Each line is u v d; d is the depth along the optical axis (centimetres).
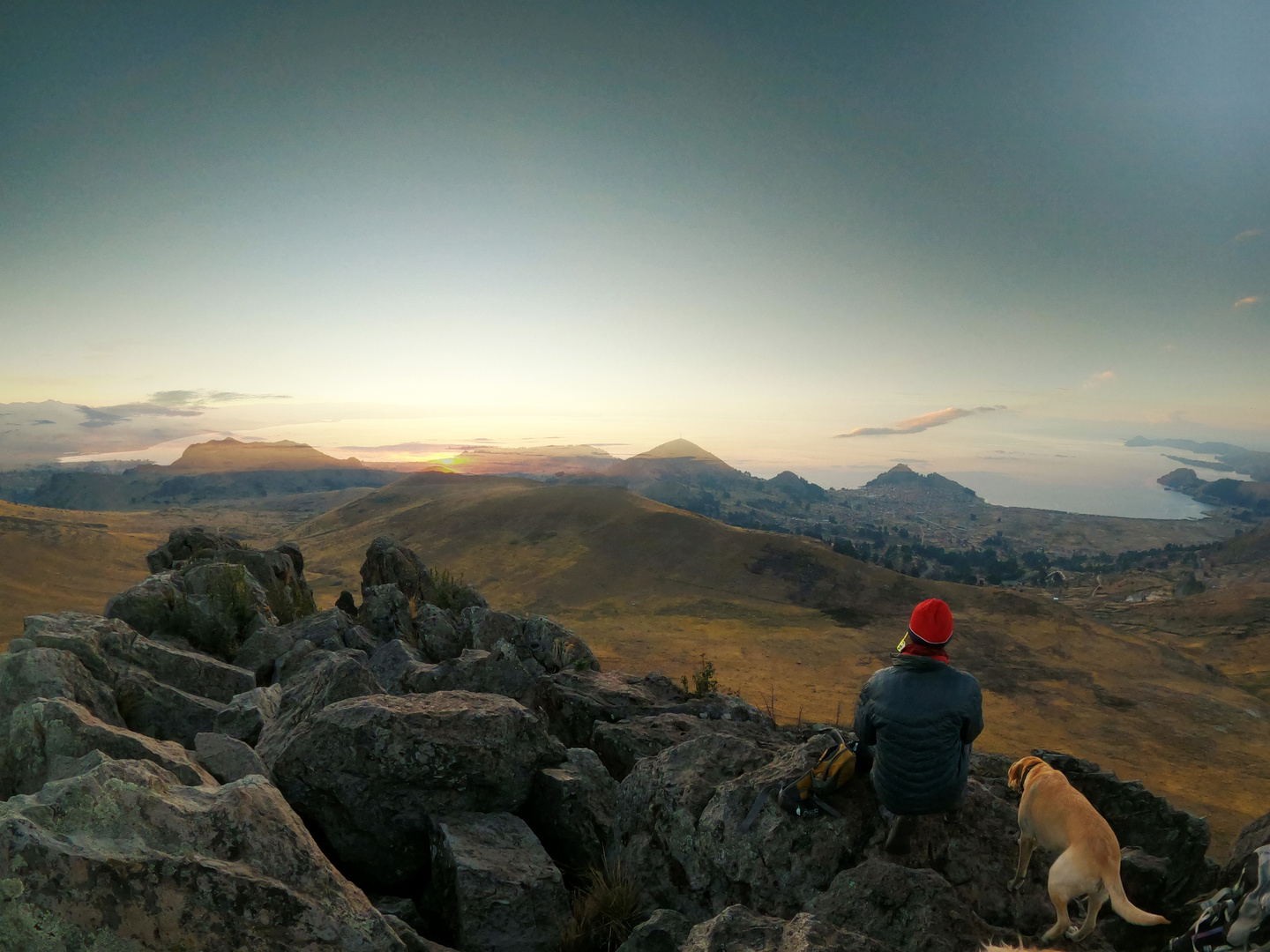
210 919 360
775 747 854
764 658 15675
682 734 942
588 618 19038
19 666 742
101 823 373
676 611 19700
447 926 540
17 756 548
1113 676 15700
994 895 520
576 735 1061
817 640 17188
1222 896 260
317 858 418
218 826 398
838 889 477
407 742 613
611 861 630
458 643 2005
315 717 626
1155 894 553
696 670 14438
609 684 1234
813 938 375
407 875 606
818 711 11925
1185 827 614
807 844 545
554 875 559
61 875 336
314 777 595
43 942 328
